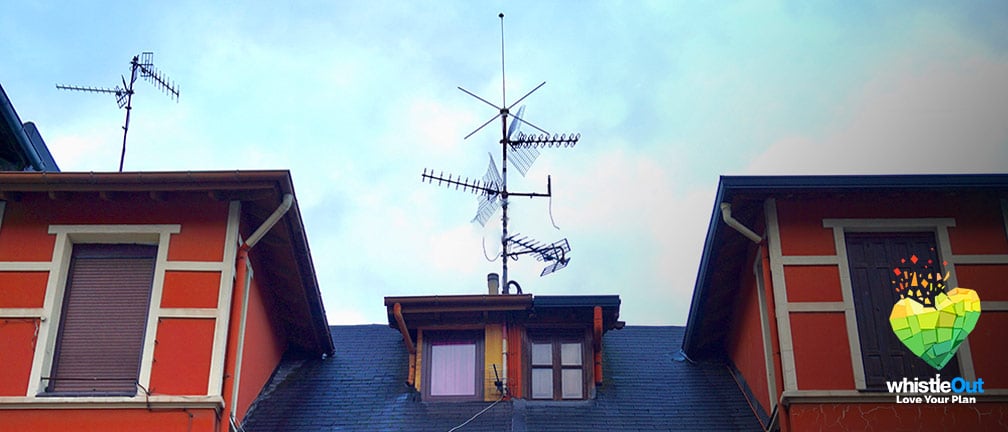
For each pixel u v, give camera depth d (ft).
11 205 48.34
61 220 48.11
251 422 51.06
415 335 55.11
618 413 51.90
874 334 47.55
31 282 46.91
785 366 46.57
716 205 50.08
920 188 48.60
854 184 48.47
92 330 46.73
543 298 53.57
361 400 53.21
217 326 46.16
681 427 50.65
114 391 45.50
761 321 51.13
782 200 49.62
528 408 52.16
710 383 55.36
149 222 48.11
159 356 45.60
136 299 47.32
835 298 47.80
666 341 60.29
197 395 44.78
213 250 47.57
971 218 49.32
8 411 44.32
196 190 47.75
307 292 54.39
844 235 49.21
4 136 53.52
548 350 54.44
